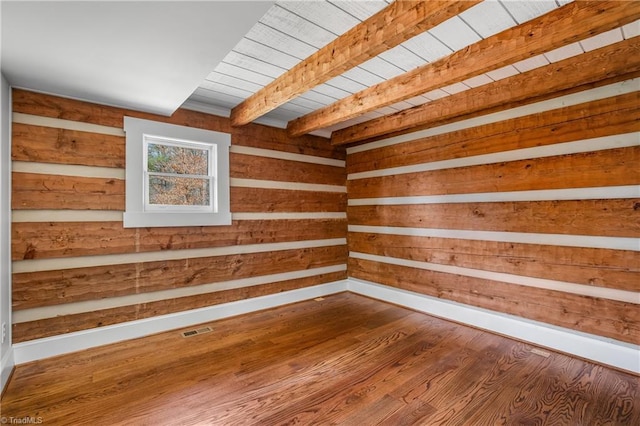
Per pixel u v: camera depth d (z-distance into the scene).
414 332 2.95
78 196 2.56
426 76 2.38
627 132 2.24
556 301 2.57
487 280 3.01
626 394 1.94
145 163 2.93
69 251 2.53
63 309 2.51
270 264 3.72
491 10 1.74
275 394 1.97
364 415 1.77
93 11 1.45
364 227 4.28
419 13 1.54
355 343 2.71
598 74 2.11
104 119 2.68
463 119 3.20
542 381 2.10
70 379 2.13
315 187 4.17
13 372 2.21
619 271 2.27
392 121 3.52
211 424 1.70
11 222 2.30
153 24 1.58
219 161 3.31
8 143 2.25
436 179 3.44
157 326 2.93
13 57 1.89
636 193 2.21
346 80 2.67
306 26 1.86
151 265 2.91
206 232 3.23
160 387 2.04
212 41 1.75
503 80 2.60
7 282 2.22
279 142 3.81
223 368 2.29
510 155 2.86
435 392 1.98
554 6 1.71
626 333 2.23
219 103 3.20
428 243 3.52
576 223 2.47
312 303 3.89
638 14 1.50
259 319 3.32
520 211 2.78
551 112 2.61
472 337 2.82
